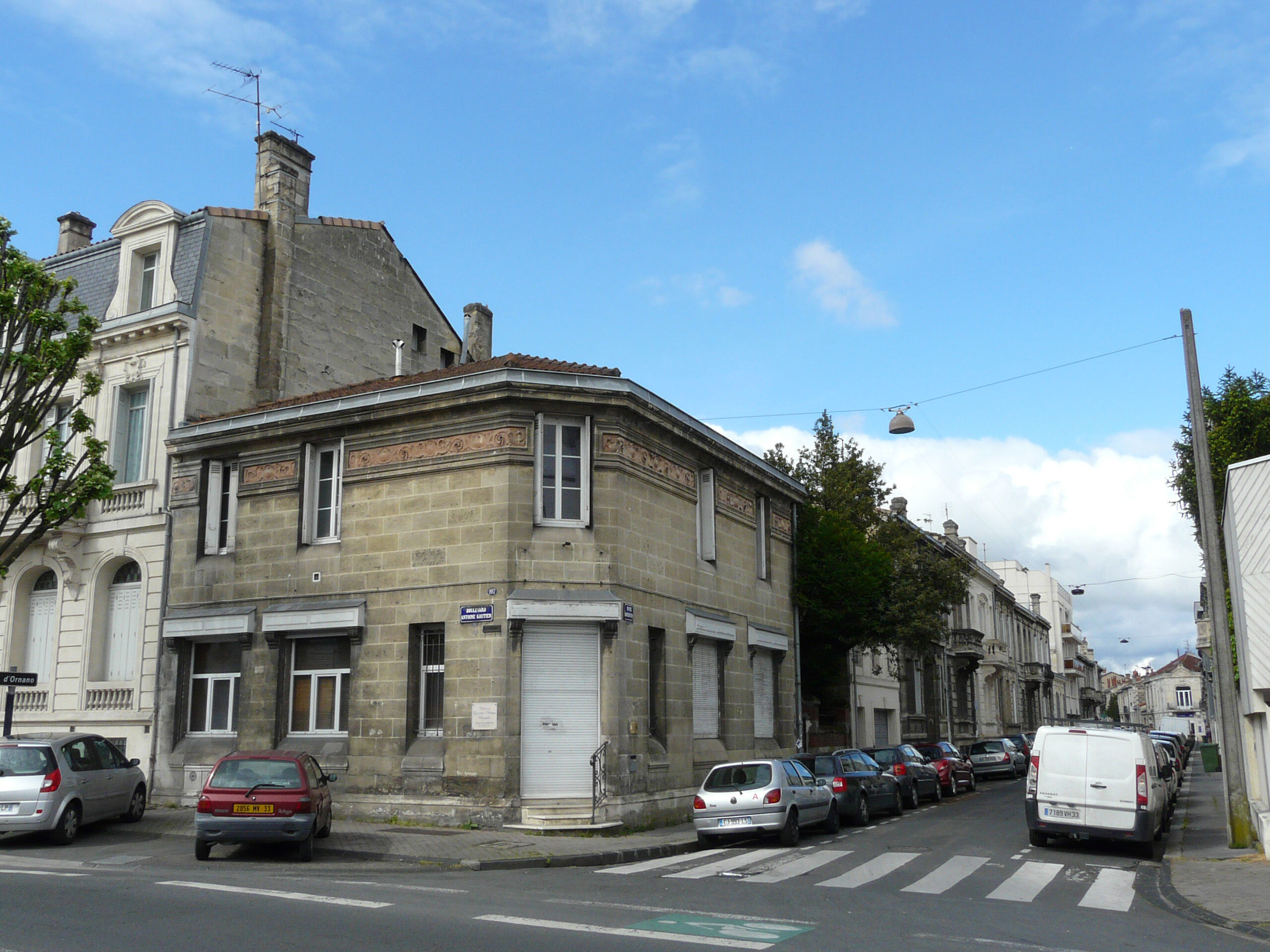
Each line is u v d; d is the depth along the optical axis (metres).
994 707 61.94
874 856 16.23
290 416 21.75
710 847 18.19
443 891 12.30
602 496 19.95
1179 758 39.12
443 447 20.17
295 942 8.92
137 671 23.28
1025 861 15.79
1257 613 15.59
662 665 21.22
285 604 21.31
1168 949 9.54
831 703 35.28
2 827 16.50
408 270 31.48
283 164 27.44
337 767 19.98
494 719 18.66
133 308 25.56
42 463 25.38
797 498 29.05
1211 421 25.22
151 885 12.27
